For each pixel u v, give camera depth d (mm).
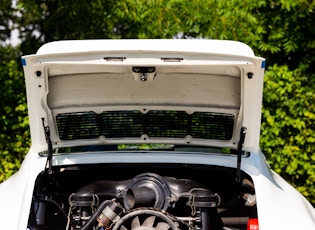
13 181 4992
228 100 4723
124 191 4559
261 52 9484
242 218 4977
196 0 9148
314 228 4402
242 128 4703
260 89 4438
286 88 8820
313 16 9148
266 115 8859
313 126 8961
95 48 4395
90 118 4930
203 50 4359
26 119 8789
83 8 9609
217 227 4969
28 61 4262
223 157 4914
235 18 9086
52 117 4773
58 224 5133
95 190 4680
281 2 8828
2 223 4426
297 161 8930
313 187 9016
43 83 4484
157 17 9297
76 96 4758
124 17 9484
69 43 4539
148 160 4875
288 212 4512
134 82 4715
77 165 4953
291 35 9219
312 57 9352
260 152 5555
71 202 4648
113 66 4480
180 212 4910
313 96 8875
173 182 4633
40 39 10648
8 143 8867
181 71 4582
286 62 9578
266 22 9273
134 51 4152
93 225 4457
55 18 9891
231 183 5125
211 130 4961
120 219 4277
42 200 4820
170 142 5074
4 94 8797
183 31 9203
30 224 4773
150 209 4289
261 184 4715
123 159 4887
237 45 4531
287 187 5074
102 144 5086
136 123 5023
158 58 4172
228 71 4496
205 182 5137
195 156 4906
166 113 4973
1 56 10242
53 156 4949
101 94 4785
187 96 4789
